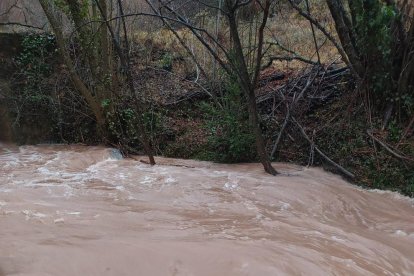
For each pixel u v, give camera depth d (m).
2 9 14.29
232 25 8.12
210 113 10.95
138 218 5.49
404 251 5.63
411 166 8.57
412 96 9.30
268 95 11.11
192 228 5.17
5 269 3.69
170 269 3.92
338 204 7.36
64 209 5.63
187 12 12.73
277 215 6.27
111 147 11.65
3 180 7.60
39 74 12.46
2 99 12.22
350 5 9.32
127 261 3.96
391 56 9.32
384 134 9.23
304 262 4.27
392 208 7.68
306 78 11.15
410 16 9.52
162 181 7.79
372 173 8.77
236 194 7.14
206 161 10.49
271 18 13.52
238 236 4.90
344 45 9.59
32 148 11.68
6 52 12.33
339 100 10.43
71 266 3.82
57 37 11.01
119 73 12.55
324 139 9.77
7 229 4.62
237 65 9.05
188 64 13.49
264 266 4.02
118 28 11.35
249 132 10.02
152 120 11.85
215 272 3.91
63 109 12.41
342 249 4.98
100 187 7.21
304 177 8.55
